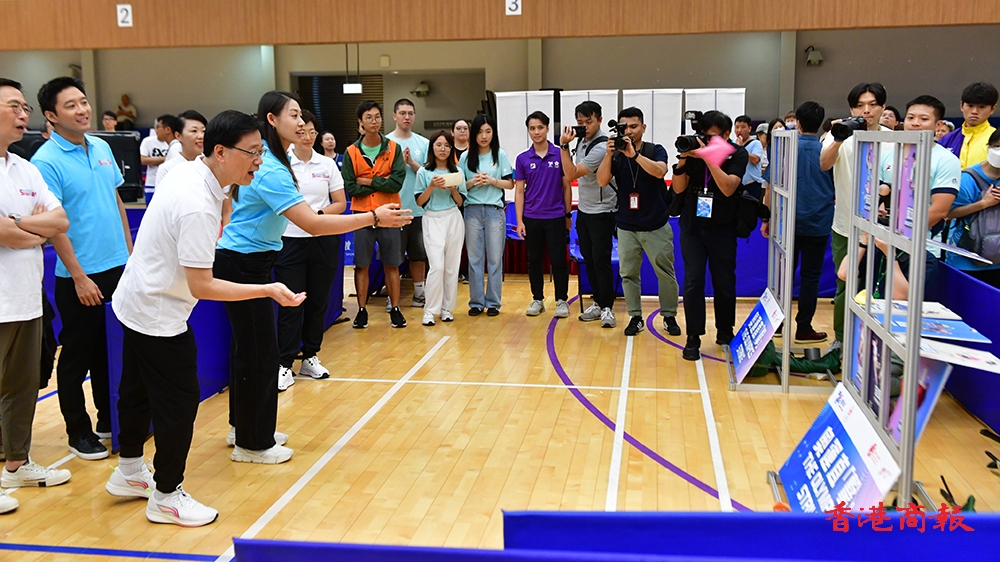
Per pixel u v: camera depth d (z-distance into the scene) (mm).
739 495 2990
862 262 4285
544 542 2016
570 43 11688
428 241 5914
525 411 4008
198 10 7012
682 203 4848
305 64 12062
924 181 2246
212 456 3426
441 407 4078
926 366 2381
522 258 8203
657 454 3406
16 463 3072
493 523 2764
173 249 2551
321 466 3305
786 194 4215
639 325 5598
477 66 11867
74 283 3211
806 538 1945
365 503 2938
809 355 4629
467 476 3188
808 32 11180
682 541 1981
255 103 12219
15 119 2814
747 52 11367
